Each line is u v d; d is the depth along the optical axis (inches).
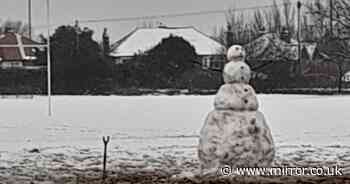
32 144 783.7
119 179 501.0
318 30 2472.9
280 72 2220.7
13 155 668.1
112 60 2464.3
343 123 1056.8
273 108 1411.2
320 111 1320.1
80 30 2487.7
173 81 2405.3
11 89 2353.6
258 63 2241.6
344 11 1676.9
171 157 654.5
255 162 470.0
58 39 2445.9
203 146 478.9
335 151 699.4
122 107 1513.3
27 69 2383.1
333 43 2059.5
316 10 2064.5
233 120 474.3
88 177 517.3
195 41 2992.1
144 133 924.0
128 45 2982.3
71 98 2000.5
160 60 2432.3
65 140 834.2
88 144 782.5
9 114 1326.3
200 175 481.7
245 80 489.1
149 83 2416.3
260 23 2640.3
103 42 2655.0
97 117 1225.4
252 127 472.4
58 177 518.6
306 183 459.8
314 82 2266.2
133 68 2422.5
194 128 1000.9
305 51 2529.5
